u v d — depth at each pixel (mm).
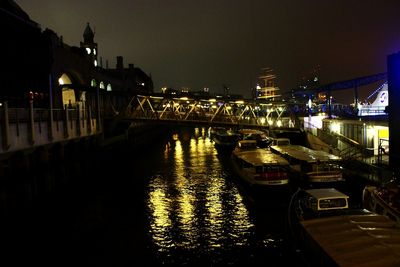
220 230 23594
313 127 50000
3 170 26938
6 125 26172
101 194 34156
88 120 47125
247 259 19547
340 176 27891
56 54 48562
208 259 19750
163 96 58469
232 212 27156
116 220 26438
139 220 26312
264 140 55125
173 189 35219
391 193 19359
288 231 21594
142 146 76375
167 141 89688
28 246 22109
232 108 66312
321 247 13703
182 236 22984
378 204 19562
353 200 26938
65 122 38281
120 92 57812
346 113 54219
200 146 75000
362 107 56562
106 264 19641
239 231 23234
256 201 28922
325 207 19844
